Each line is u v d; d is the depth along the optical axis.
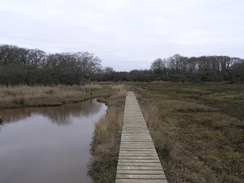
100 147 5.94
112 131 7.32
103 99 17.94
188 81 44.66
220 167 4.71
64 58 32.81
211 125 8.53
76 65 32.81
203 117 10.00
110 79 48.00
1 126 9.45
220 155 5.38
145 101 15.45
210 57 56.50
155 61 61.53
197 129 7.88
